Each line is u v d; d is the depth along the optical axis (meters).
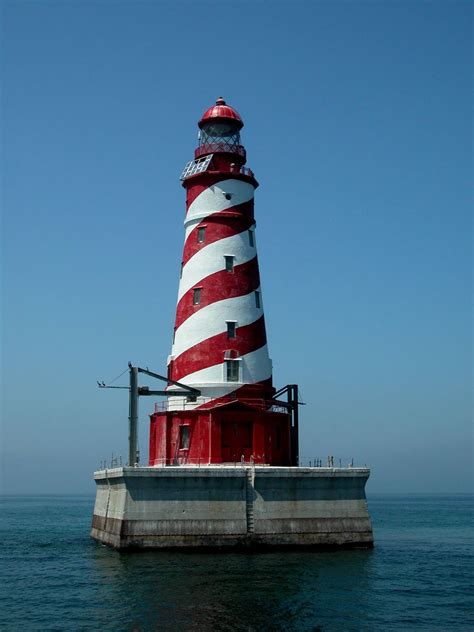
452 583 36.38
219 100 53.06
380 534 69.44
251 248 51.41
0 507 166.38
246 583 33.28
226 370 48.44
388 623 28.20
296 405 50.50
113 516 42.53
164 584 32.97
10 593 33.38
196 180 51.38
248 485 41.06
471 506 170.75
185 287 50.66
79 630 26.77
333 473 42.34
